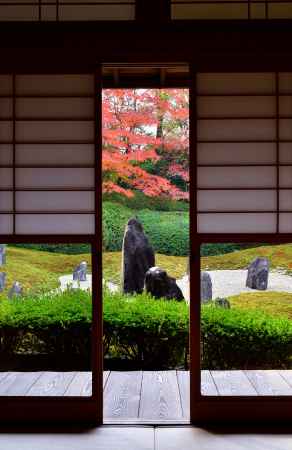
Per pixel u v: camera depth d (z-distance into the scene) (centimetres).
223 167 338
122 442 301
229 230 338
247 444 297
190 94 338
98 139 338
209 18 340
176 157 862
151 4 339
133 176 845
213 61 339
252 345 518
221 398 332
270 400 332
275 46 337
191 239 336
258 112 339
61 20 340
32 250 880
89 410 333
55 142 340
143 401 385
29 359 541
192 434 313
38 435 313
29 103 341
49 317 539
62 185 340
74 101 340
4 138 342
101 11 340
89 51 339
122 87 544
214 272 849
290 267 823
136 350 548
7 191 341
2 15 341
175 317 544
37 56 340
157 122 835
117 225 918
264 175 339
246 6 340
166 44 338
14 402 335
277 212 338
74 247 881
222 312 571
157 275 671
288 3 339
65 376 448
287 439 305
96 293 336
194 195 337
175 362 539
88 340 534
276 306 757
